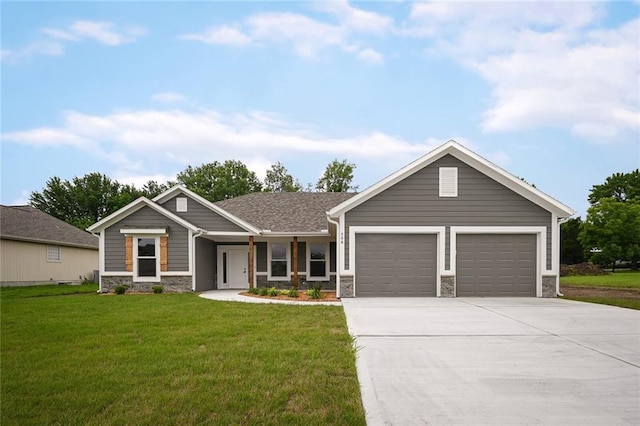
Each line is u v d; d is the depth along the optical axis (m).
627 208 47.81
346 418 4.25
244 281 22.00
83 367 5.96
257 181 58.25
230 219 19.28
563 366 6.16
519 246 15.32
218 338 7.80
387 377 5.64
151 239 18.33
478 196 15.33
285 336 7.96
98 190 61.00
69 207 59.59
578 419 4.34
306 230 19.56
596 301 13.84
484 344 7.49
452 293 15.07
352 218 15.29
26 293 18.58
